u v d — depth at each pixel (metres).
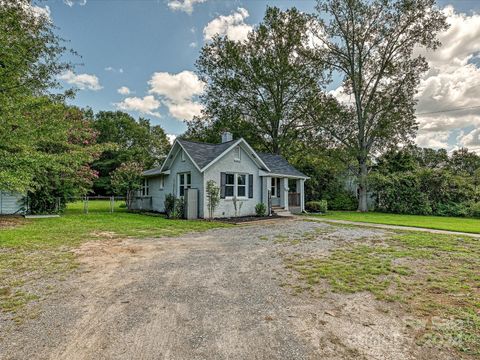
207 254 6.49
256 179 16.39
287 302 3.78
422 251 6.75
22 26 9.84
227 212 14.84
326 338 2.87
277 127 26.30
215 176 14.47
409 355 2.57
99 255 6.29
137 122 47.28
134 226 10.96
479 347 2.70
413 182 19.03
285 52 25.05
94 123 41.88
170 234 9.25
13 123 9.96
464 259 6.00
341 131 21.56
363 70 21.41
